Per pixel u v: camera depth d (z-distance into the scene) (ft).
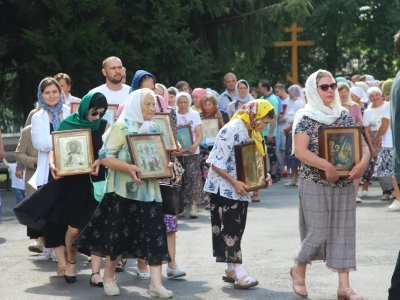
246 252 37.11
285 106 72.64
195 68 79.66
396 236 40.45
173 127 32.68
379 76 136.36
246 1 86.94
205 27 87.81
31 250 38.50
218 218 30.71
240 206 30.50
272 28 87.76
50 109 34.76
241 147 30.07
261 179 30.48
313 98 27.81
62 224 32.30
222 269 33.99
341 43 136.87
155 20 77.46
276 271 33.22
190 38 86.74
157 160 29.04
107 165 28.96
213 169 30.48
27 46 76.54
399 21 132.16
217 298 29.12
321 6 129.39
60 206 31.65
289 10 85.71
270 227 44.01
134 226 29.32
